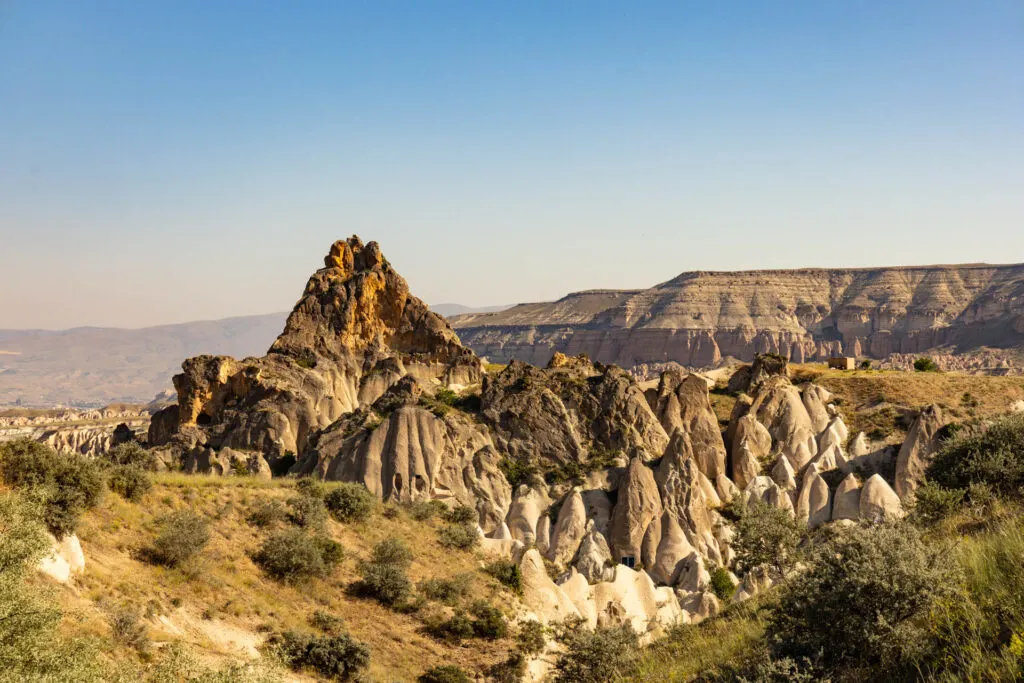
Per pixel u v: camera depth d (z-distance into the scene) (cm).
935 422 7994
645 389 9619
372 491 8025
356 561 5234
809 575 1953
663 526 7356
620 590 5969
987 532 2148
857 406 9662
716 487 8375
